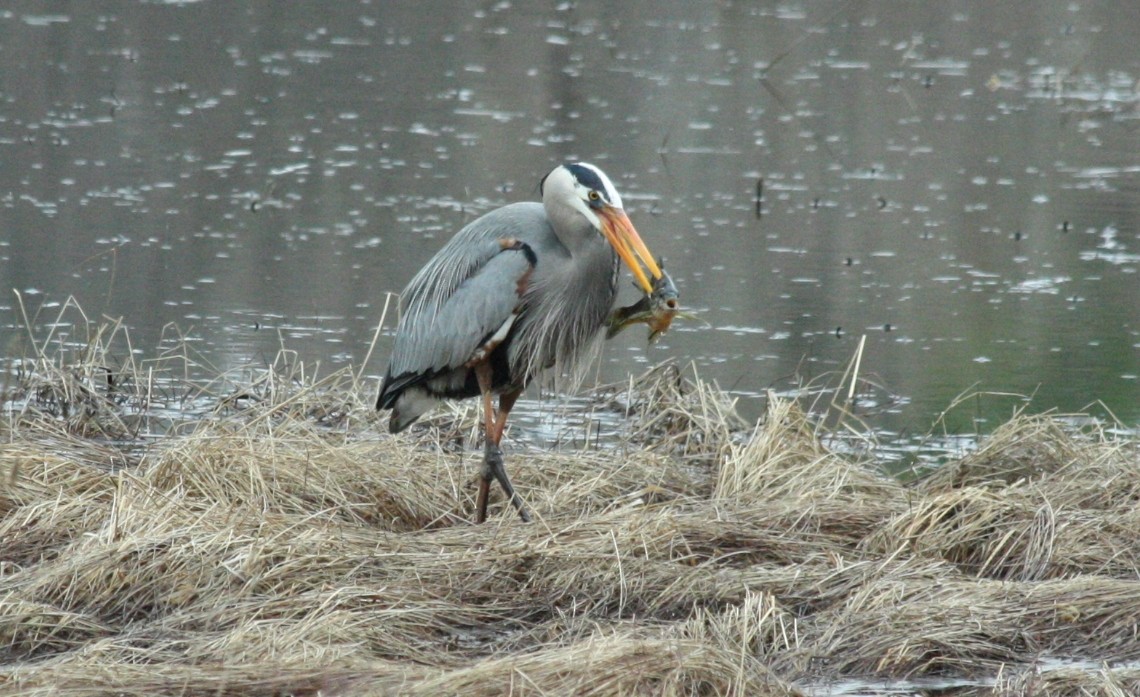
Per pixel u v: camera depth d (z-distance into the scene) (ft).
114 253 53.01
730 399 42.04
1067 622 26.22
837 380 45.11
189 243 57.72
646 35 100.99
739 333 49.60
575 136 76.13
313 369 44.88
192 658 23.79
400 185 66.64
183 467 31.94
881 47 98.89
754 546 29.81
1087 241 61.00
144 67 88.48
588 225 31.55
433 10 109.09
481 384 32.42
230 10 107.04
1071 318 51.47
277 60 92.07
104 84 84.07
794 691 23.21
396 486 33.24
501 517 31.65
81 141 72.49
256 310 50.42
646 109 82.58
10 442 34.55
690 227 61.82
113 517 28.14
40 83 83.30
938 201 66.80
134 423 40.68
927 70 92.79
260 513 29.50
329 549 28.04
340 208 63.00
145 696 21.95
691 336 49.26
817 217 63.93
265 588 26.71
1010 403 43.32
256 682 22.40
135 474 32.12
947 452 39.70
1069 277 56.34
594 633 24.35
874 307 52.47
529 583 27.76
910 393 44.29
